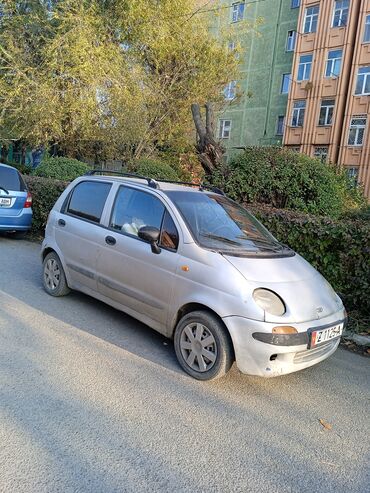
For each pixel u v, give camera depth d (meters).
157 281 4.02
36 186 10.00
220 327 3.50
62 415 2.95
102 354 3.97
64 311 5.00
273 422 3.15
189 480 2.45
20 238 9.84
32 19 14.84
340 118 26.09
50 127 14.52
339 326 3.72
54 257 5.44
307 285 3.82
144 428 2.90
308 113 27.41
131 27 15.52
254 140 31.66
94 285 4.82
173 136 17.73
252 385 3.70
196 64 17.16
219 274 3.58
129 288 4.33
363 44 24.97
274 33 30.48
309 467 2.68
